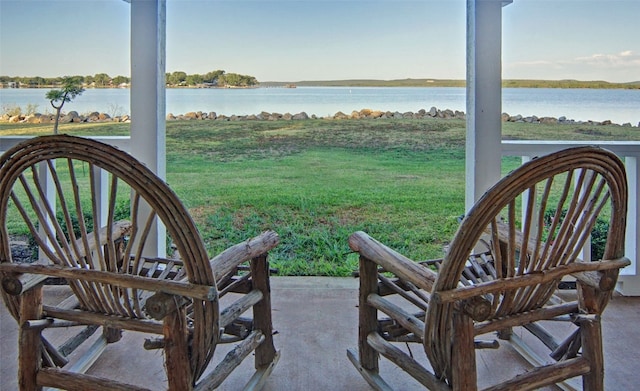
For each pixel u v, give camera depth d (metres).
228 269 1.49
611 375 1.92
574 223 1.31
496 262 1.26
